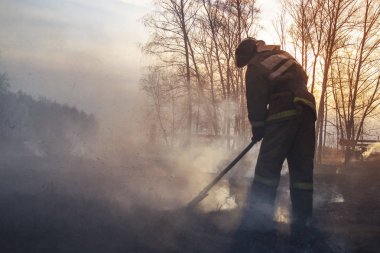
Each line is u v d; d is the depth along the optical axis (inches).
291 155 137.6
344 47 605.0
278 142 132.7
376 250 110.9
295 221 135.7
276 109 134.1
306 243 114.5
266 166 133.3
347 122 629.0
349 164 462.0
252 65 136.8
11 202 127.8
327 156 713.0
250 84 136.2
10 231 101.4
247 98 137.7
